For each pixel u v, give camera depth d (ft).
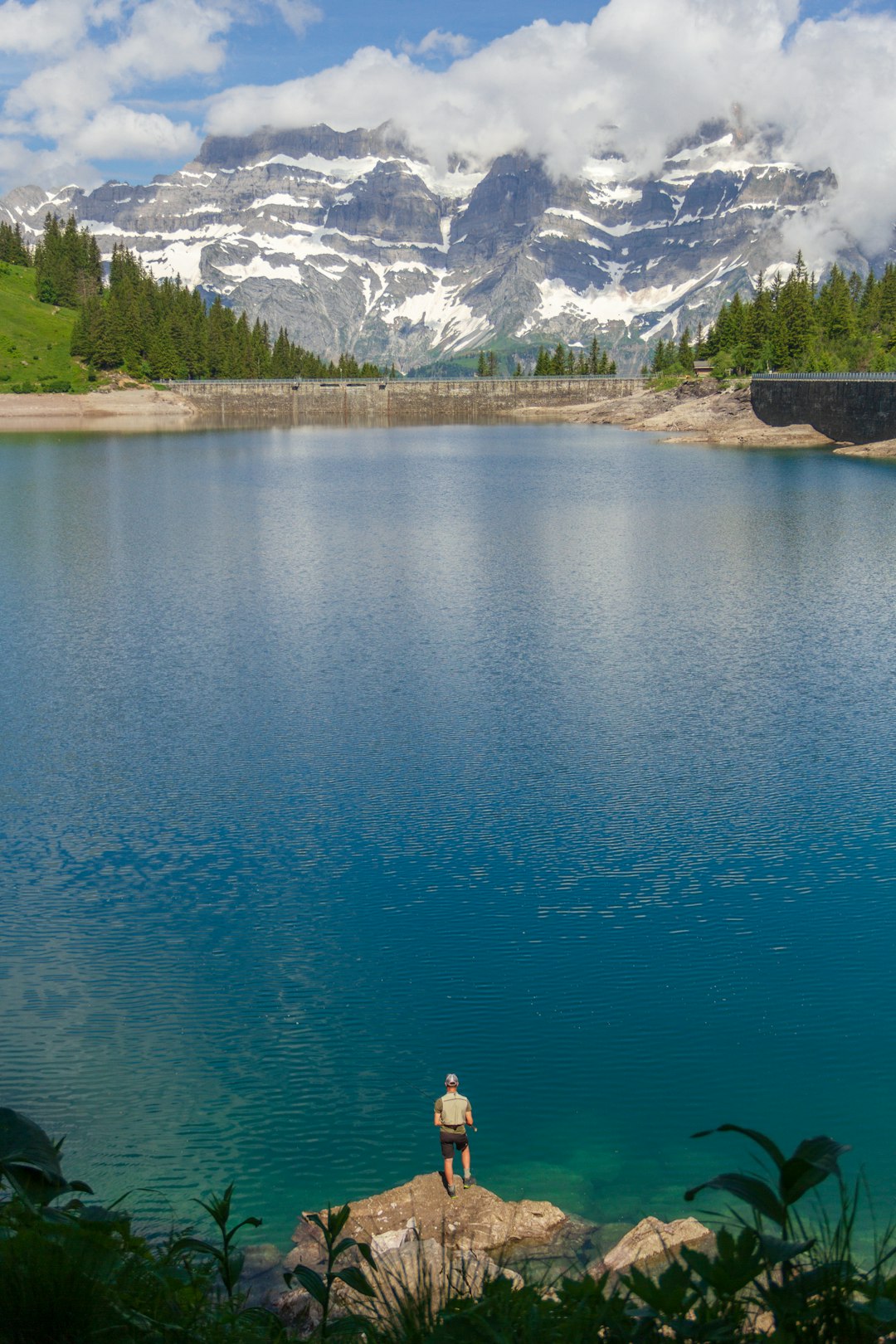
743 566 277.85
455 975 85.46
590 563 285.43
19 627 215.31
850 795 122.62
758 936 90.99
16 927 94.68
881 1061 72.43
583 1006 80.53
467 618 220.64
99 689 169.99
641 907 96.84
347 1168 62.75
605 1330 18.04
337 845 111.14
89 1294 18.37
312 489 480.23
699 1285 17.31
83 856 109.29
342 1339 21.20
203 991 83.66
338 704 161.38
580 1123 66.39
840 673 175.73
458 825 115.96
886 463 558.56
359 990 83.30
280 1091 70.13
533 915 95.25
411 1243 47.01
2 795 126.00
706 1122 66.03
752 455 620.90
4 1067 73.46
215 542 329.11
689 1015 78.89
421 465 594.65
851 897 97.76
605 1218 57.06
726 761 134.51
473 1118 64.34
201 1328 20.89
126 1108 68.59
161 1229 56.34
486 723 150.71
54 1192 21.44
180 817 118.93
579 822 115.85
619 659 185.98
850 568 272.31
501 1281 19.36
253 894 100.58
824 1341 16.38
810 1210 55.77
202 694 167.22
